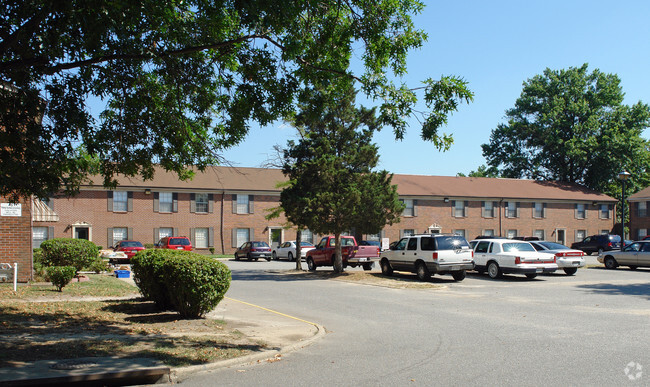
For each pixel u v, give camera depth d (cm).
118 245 3303
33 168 869
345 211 2234
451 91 1005
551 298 1533
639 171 5781
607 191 6044
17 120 848
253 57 1084
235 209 4256
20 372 648
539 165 6128
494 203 4866
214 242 4178
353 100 2372
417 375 699
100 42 915
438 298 1559
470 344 902
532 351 840
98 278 1922
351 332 1031
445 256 2022
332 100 1171
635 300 1473
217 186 4200
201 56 1105
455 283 2000
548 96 5972
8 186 862
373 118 2398
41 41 846
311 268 2703
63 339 859
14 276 1416
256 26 997
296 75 1109
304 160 2392
